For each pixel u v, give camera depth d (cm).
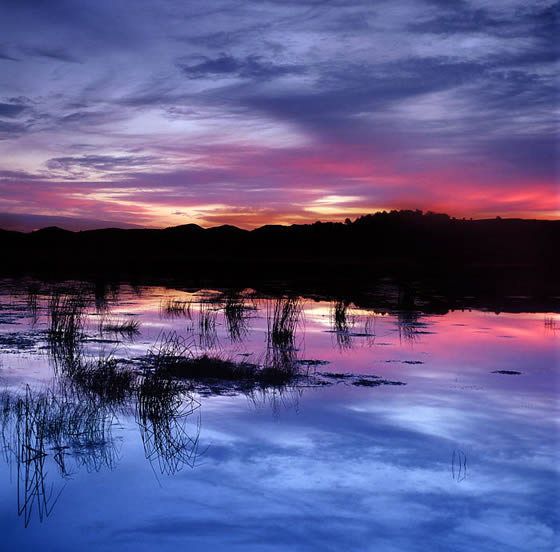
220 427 717
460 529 476
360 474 577
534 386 926
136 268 5150
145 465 599
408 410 791
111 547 448
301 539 460
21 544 451
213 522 485
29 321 1611
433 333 1480
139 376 956
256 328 1559
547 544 454
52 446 654
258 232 11281
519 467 595
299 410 787
